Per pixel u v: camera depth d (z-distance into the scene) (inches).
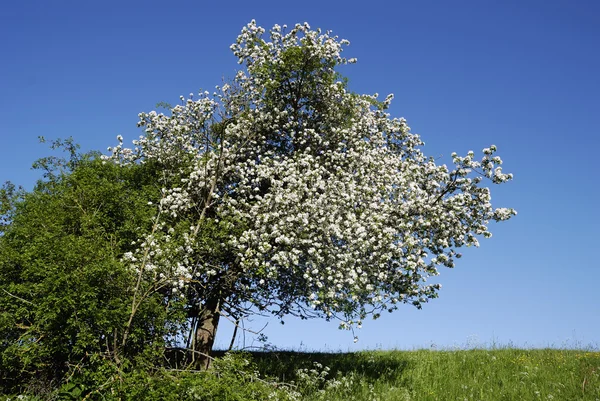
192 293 602.5
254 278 592.4
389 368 616.1
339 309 547.2
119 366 451.5
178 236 568.7
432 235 559.5
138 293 501.0
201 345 589.0
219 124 656.4
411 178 573.0
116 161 710.5
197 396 410.6
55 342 485.7
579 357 656.4
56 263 480.1
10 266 539.5
